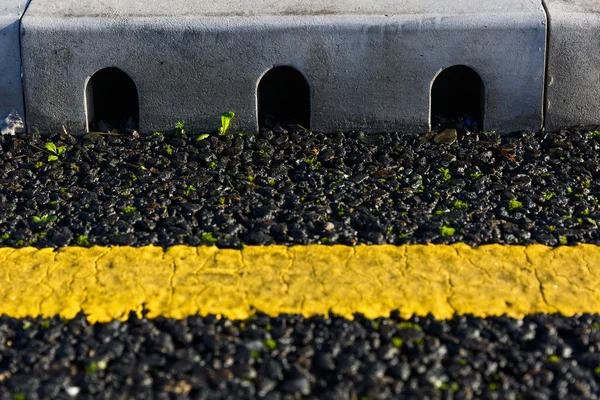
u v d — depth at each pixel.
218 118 6.86
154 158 6.58
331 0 6.89
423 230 5.70
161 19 6.71
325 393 4.35
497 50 6.67
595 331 4.78
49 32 6.71
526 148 6.68
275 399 4.32
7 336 4.78
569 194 6.16
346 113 6.84
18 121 6.87
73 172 6.44
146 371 4.52
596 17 6.62
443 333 4.77
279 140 6.80
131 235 5.66
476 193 6.16
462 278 5.20
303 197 6.10
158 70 6.76
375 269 5.28
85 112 6.86
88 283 5.18
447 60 6.70
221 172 6.42
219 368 4.53
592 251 5.48
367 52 6.69
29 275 5.27
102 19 6.73
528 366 4.55
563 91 6.75
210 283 5.16
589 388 4.43
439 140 6.77
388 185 6.25
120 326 4.83
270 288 5.12
